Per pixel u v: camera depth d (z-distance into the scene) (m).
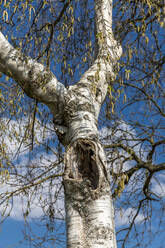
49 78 2.85
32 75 2.79
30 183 4.66
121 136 4.91
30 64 2.80
